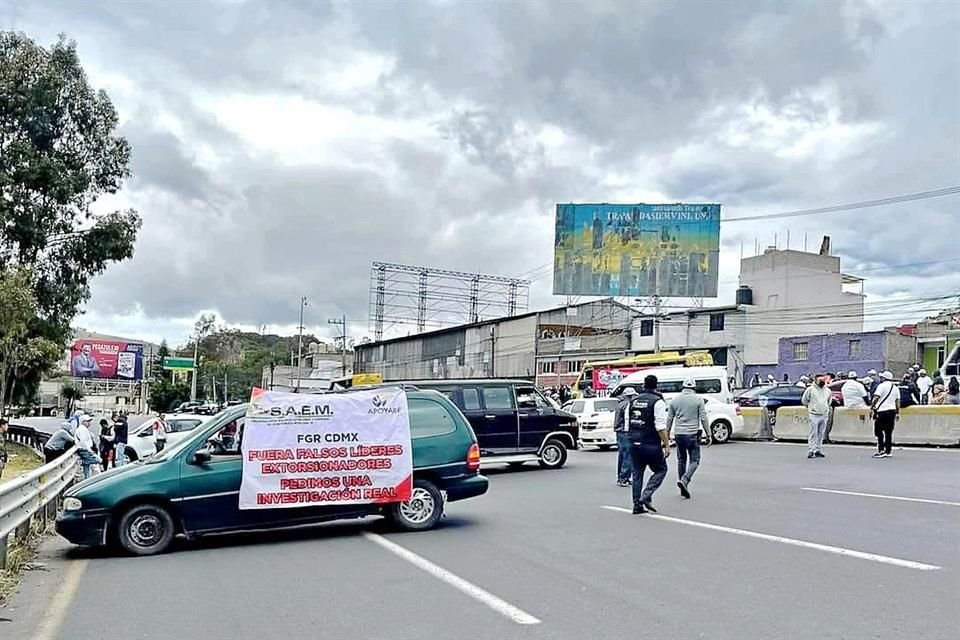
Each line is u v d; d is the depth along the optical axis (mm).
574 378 57844
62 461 15141
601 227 42969
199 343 127812
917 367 28266
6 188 37125
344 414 11195
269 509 10852
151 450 26203
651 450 11891
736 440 27172
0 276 34000
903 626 6031
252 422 10961
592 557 8938
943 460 18250
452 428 11750
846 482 14703
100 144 39906
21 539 11109
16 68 37625
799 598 6879
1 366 34656
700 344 55625
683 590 7309
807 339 52438
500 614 6797
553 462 20125
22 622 7254
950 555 8375
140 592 8234
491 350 65188
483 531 11008
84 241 39156
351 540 10797
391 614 6938
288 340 119812
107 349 82375
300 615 7027
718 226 41844
